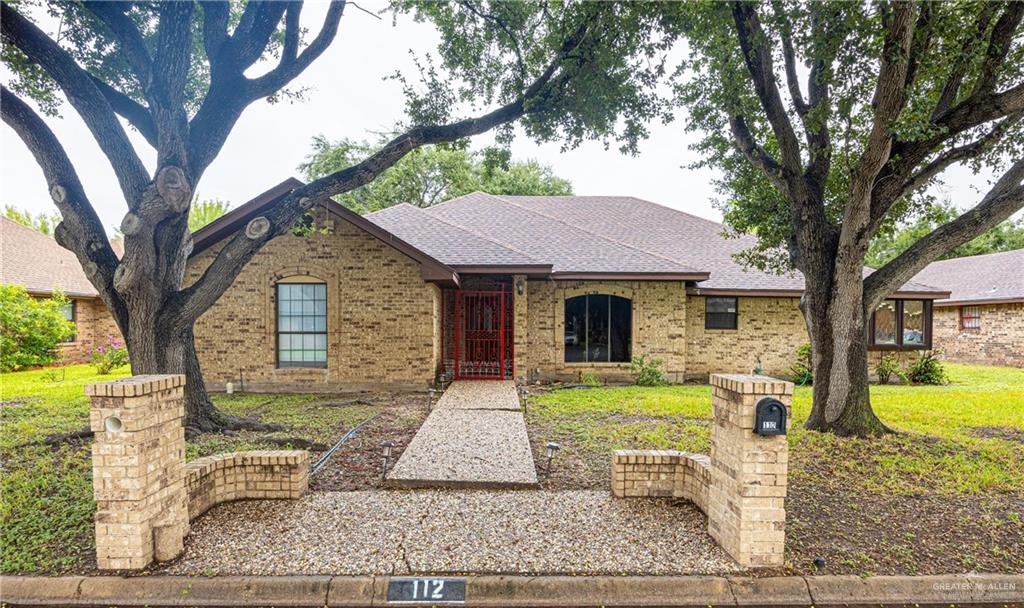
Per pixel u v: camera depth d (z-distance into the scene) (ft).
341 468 17.43
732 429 11.21
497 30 26.03
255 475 14.23
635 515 13.25
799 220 24.11
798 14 19.63
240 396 33.27
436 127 24.40
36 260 57.72
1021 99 19.30
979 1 20.11
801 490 15.49
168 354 20.95
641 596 10.02
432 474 15.92
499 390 34.24
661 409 28.25
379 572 10.43
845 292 22.80
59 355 52.21
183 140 20.21
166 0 18.98
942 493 15.33
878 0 18.29
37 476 16.14
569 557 11.05
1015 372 52.34
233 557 10.98
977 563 11.07
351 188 23.02
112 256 21.24
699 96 25.84
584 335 43.39
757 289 43.47
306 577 10.25
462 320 41.86
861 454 19.44
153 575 10.28
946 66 20.68
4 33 17.34
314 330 35.88
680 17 21.79
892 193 22.22
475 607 9.80
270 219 21.36
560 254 43.42
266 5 21.16
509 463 17.20
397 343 35.40
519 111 25.08
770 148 28.27
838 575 10.48
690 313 44.98
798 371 42.75
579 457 18.83
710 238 52.85
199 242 33.47
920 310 47.01
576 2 22.91
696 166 29.68
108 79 25.73
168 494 11.39
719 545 11.63
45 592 9.93
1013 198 20.61
